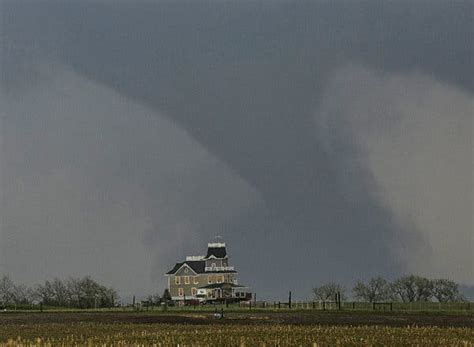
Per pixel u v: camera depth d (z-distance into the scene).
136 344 197.50
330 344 196.38
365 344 195.75
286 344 198.00
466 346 186.88
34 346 193.62
